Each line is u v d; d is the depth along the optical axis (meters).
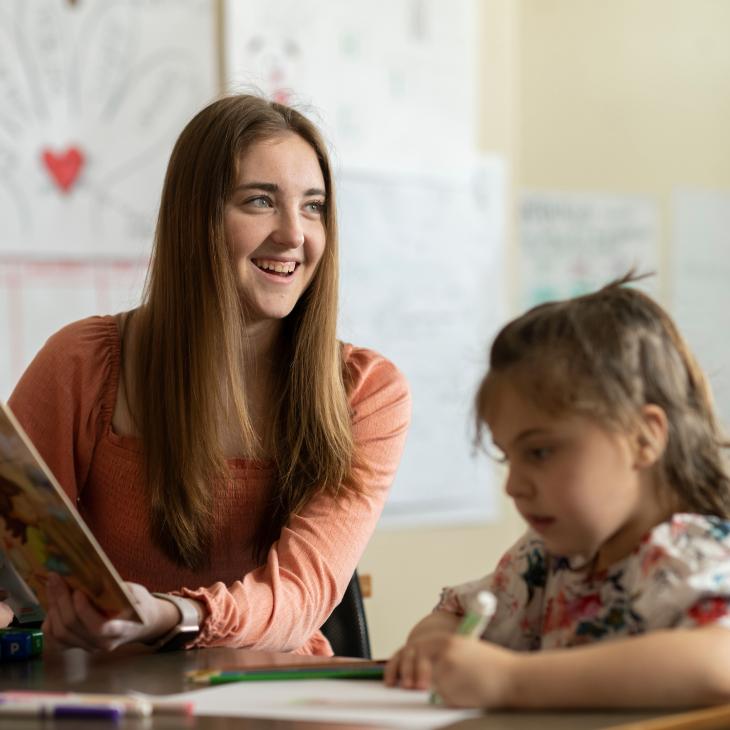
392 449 2.06
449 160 4.01
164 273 1.97
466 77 4.04
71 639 1.52
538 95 4.55
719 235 4.99
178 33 3.45
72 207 3.29
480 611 1.16
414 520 3.92
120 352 2.01
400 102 3.90
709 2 4.95
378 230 3.86
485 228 4.10
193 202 1.94
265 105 2.01
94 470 1.99
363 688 1.27
